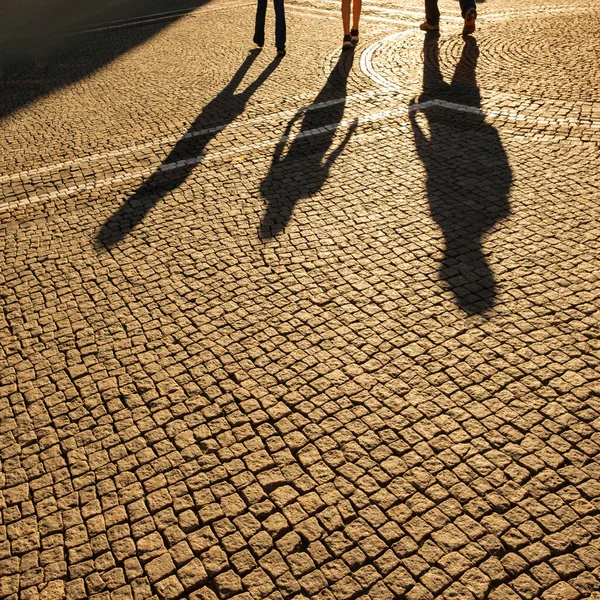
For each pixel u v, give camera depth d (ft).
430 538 10.73
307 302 16.22
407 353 14.40
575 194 19.71
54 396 14.19
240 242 18.89
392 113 26.76
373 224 19.12
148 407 13.69
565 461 11.78
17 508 11.84
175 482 12.03
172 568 10.64
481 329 14.88
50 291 17.65
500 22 37.83
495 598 9.84
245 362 14.58
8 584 10.61
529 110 25.75
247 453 12.46
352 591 10.09
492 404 13.01
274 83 31.71
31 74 37.47
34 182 23.95
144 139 26.66
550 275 16.35
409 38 36.35
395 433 12.58
